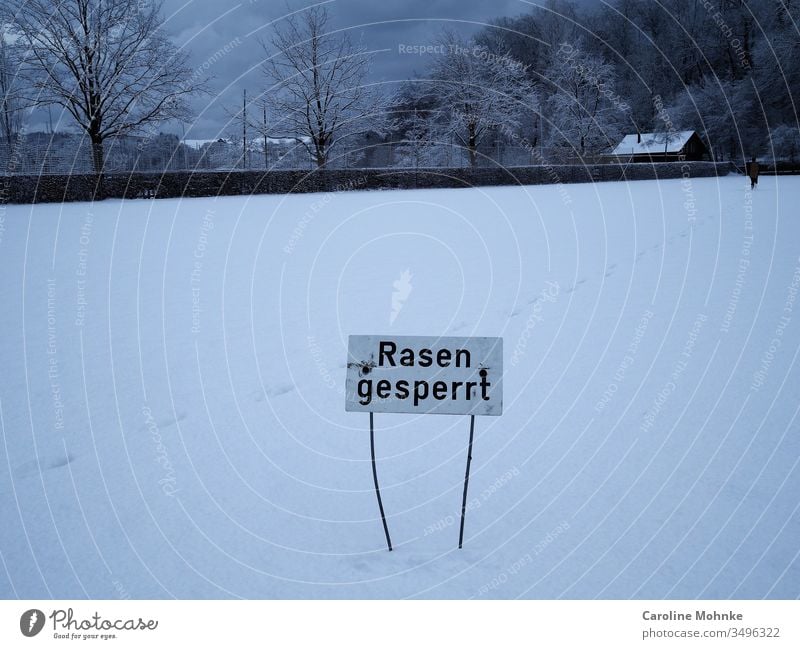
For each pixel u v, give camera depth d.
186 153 37.69
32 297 10.93
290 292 10.91
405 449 5.30
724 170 46.56
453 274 12.01
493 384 3.70
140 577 3.75
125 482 4.82
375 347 3.75
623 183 39.41
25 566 3.86
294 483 4.78
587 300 9.59
